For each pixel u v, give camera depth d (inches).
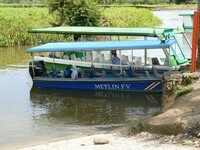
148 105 761.6
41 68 909.8
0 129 634.8
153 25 2260.1
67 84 877.8
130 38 1278.3
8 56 1369.3
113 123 655.1
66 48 880.3
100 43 893.8
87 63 895.1
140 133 504.4
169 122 487.5
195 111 509.0
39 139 584.4
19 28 1674.5
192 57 708.0
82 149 468.4
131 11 2303.2
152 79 805.2
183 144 440.5
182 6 3794.3
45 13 1882.4
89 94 859.4
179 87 628.4
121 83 831.7
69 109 748.6
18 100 810.8
